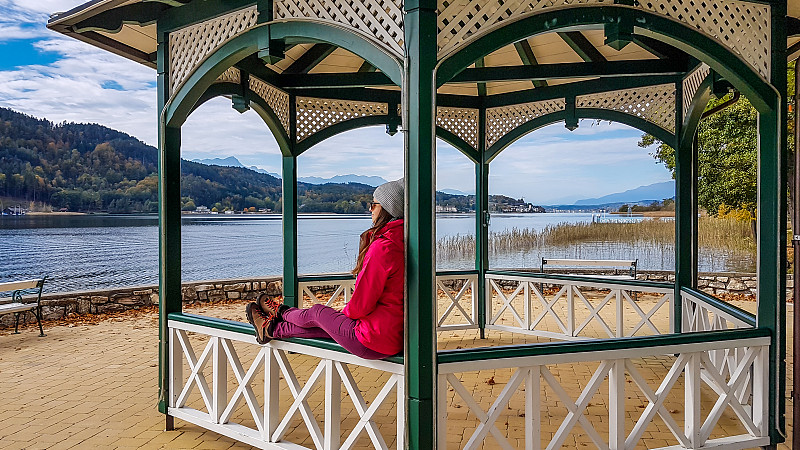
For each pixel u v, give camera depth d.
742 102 12.98
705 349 3.14
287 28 3.22
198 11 3.69
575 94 6.09
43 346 6.35
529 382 2.83
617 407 2.97
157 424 3.94
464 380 5.04
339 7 2.99
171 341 3.86
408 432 2.63
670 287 5.74
